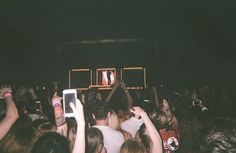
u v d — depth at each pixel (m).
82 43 26.06
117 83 7.50
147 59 25.58
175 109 7.47
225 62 23.55
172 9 24.41
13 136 3.31
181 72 24.78
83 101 5.62
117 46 26.27
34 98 7.54
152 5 24.89
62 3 24.12
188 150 4.52
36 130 3.60
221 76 23.48
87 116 5.22
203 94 9.85
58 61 25.27
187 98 7.79
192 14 24.06
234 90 10.41
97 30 26.41
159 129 4.66
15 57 24.00
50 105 6.50
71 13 24.86
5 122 3.50
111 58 25.75
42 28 24.45
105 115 4.74
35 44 24.56
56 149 2.55
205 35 24.14
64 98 2.91
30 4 23.44
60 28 25.00
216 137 2.06
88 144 3.58
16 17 23.67
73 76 23.03
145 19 25.44
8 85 3.67
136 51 25.80
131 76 22.73
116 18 26.36
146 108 7.08
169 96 8.79
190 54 24.66
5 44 23.81
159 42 25.45
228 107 4.71
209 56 24.11
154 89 9.19
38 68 24.56
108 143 4.61
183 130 4.75
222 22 23.28
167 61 25.27
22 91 7.52
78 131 2.82
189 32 24.69
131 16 25.47
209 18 23.72
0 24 23.55
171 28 24.95
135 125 5.26
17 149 3.25
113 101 7.36
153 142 3.65
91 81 22.84
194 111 5.55
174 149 4.64
